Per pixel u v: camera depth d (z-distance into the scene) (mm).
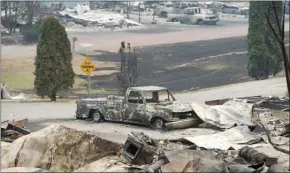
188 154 13148
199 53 63219
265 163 13562
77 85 47188
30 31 65938
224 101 28281
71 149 13570
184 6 88875
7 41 63844
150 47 64938
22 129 20203
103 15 80312
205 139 17812
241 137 17891
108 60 56562
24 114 30047
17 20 71062
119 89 39844
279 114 24594
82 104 26938
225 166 11703
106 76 50375
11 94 43219
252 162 13758
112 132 22906
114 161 13000
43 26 39031
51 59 38750
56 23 38969
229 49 65875
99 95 42688
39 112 31219
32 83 47781
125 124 25391
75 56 58250
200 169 11562
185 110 23656
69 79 39344
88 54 59281
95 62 55625
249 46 49938
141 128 24188
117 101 25562
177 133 22328
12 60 55438
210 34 75875
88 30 74812
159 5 95500
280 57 49688
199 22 84125
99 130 23500
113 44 64938
